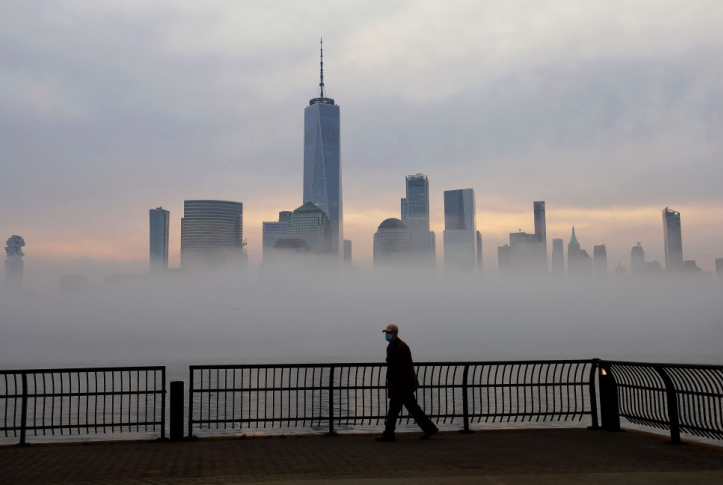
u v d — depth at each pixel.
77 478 8.38
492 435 12.61
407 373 12.20
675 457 10.01
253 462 9.62
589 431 13.12
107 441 11.78
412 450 10.86
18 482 8.13
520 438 12.24
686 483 7.86
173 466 9.29
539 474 8.51
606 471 8.77
